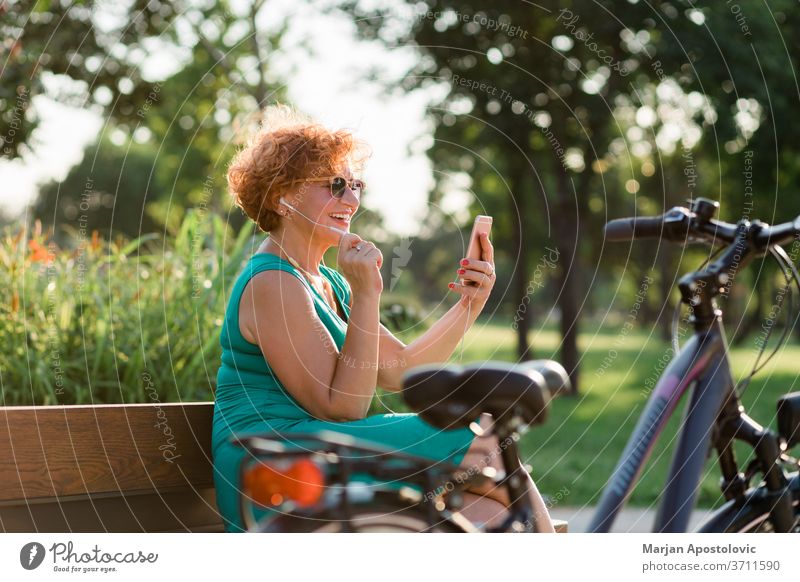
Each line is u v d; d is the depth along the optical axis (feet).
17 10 18.25
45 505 5.34
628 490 5.42
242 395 5.74
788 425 6.16
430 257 73.41
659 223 6.45
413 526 4.45
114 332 10.09
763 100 26.73
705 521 6.06
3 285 10.09
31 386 9.03
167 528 5.97
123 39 19.70
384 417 5.41
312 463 4.33
